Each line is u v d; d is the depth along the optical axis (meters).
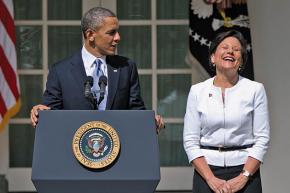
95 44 12.16
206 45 20.03
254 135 12.55
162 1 21.56
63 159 10.87
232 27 20.02
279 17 20.97
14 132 21.41
